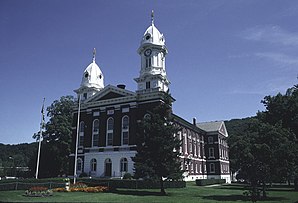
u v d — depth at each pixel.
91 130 54.56
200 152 73.44
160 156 30.84
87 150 53.50
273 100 40.16
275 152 25.77
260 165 24.69
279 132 27.95
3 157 151.12
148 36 57.78
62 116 67.38
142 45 57.19
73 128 57.56
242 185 55.06
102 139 52.44
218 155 76.94
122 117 51.44
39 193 27.38
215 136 78.94
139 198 25.47
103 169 50.09
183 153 58.97
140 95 50.59
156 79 54.09
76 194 29.34
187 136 64.25
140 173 30.42
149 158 30.88
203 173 73.31
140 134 33.06
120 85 56.88
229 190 37.97
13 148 165.12
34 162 66.38
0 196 25.88
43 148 64.31
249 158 25.02
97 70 66.19
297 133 37.19
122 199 24.50
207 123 86.44
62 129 64.56
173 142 31.77
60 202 21.95
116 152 49.62
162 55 57.91
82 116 57.25
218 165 76.19
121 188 36.94
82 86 64.12
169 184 38.28
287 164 25.70
